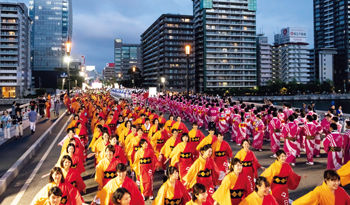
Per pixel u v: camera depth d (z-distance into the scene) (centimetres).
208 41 10706
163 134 973
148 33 13350
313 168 930
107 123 1409
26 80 10969
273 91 11000
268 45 12531
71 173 587
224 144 775
